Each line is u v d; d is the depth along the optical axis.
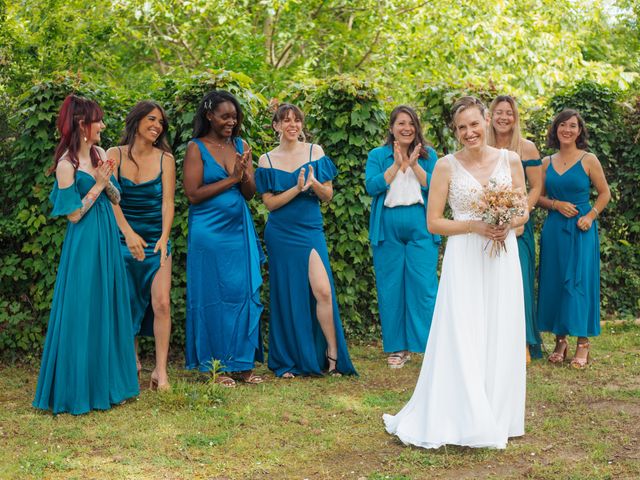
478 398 4.04
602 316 8.01
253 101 6.73
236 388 5.39
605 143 7.95
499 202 4.02
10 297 6.34
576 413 4.72
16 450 4.10
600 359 6.25
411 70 13.86
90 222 4.85
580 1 15.89
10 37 9.18
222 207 5.52
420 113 7.57
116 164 5.31
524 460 3.93
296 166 5.86
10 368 6.05
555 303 6.24
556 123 6.24
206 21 14.25
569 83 14.02
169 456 4.02
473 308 4.15
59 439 4.28
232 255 5.54
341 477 3.74
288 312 5.87
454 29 13.71
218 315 5.51
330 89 6.90
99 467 3.85
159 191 5.38
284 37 13.95
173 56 15.05
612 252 8.09
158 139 5.46
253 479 3.72
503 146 6.05
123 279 5.00
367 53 14.30
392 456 4.02
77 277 4.79
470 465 3.86
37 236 6.34
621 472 3.71
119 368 4.95
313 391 5.36
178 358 6.45
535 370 5.93
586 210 6.19
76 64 11.20
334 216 7.02
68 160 4.77
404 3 14.33
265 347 6.78
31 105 6.25
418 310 6.03
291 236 5.83
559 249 6.21
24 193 6.33
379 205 6.13
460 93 7.39
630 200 8.12
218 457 4.01
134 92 6.73
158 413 4.75
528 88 14.28
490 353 4.17
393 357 6.12
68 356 4.75
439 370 4.12
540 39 14.08
